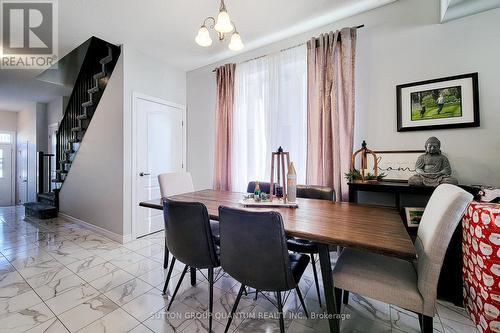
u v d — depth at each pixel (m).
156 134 3.41
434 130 2.09
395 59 2.25
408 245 0.97
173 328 1.46
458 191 1.08
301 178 2.71
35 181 5.62
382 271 1.25
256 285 1.21
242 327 1.47
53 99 5.29
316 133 2.54
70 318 1.54
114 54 3.04
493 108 1.88
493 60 1.88
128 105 3.00
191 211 1.37
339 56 2.41
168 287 1.92
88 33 2.70
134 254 2.59
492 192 1.55
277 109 2.84
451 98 2.00
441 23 2.06
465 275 1.57
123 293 1.83
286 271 1.14
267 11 2.34
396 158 2.21
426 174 1.87
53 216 4.18
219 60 3.50
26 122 5.98
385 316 1.57
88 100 3.63
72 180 3.87
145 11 2.31
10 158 6.20
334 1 2.21
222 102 3.33
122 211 2.95
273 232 1.11
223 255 1.30
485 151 1.90
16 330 1.43
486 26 1.90
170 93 3.65
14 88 4.53
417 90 2.14
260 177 3.03
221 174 3.33
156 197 3.39
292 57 2.76
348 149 2.35
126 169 2.98
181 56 3.35
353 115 2.34
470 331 1.41
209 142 3.68
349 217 1.41
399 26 2.23
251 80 3.10
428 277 1.07
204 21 2.47
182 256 1.49
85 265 2.31
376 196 2.33
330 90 2.44
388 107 2.29
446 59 2.04
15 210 5.05
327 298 1.19
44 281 2.00
